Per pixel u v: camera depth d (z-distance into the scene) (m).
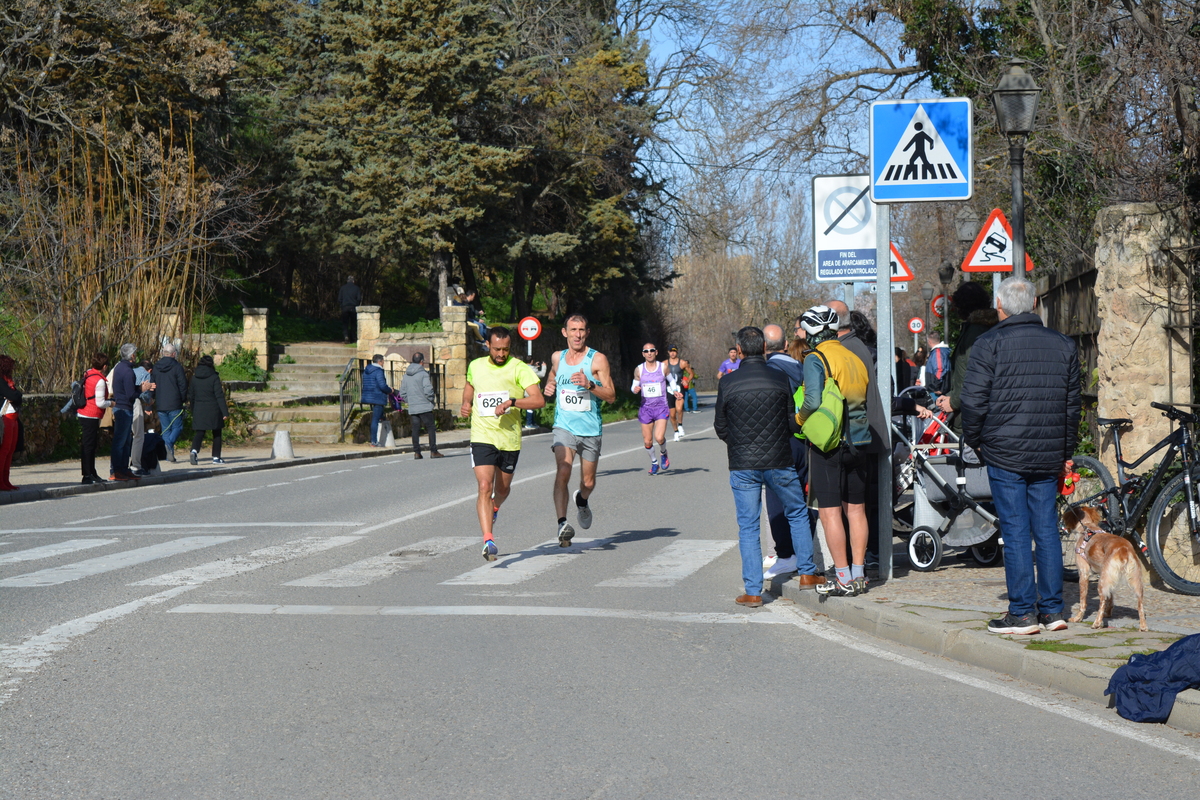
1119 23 12.77
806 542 8.23
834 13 21.75
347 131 38.34
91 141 28.84
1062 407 6.71
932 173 8.58
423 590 8.80
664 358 61.47
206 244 27.97
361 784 4.49
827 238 9.92
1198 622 6.93
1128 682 5.43
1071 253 15.78
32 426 21.44
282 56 41.28
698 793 4.36
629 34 44.97
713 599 8.42
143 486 18.25
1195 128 10.22
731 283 88.50
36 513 14.40
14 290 24.20
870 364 7.92
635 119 42.91
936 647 6.72
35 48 29.08
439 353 36.19
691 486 16.62
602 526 12.55
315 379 32.91
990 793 4.35
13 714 5.49
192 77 30.80
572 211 43.50
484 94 38.91
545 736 5.09
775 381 8.09
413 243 37.59
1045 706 5.55
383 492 16.44
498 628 7.40
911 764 4.69
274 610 8.01
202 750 4.93
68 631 7.33
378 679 6.12
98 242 24.64
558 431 10.82
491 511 9.98
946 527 8.95
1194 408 8.77
